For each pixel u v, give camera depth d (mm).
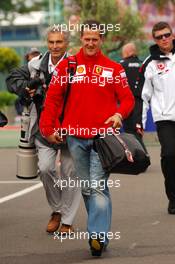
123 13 27875
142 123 10703
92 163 7980
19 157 9320
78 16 27531
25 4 69562
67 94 8117
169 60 10406
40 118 8562
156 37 10375
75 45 21781
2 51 32906
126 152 7730
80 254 8242
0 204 11656
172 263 7781
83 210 10906
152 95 10578
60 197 9281
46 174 9094
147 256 8102
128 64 14469
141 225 9789
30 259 8055
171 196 10539
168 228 9578
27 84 9133
